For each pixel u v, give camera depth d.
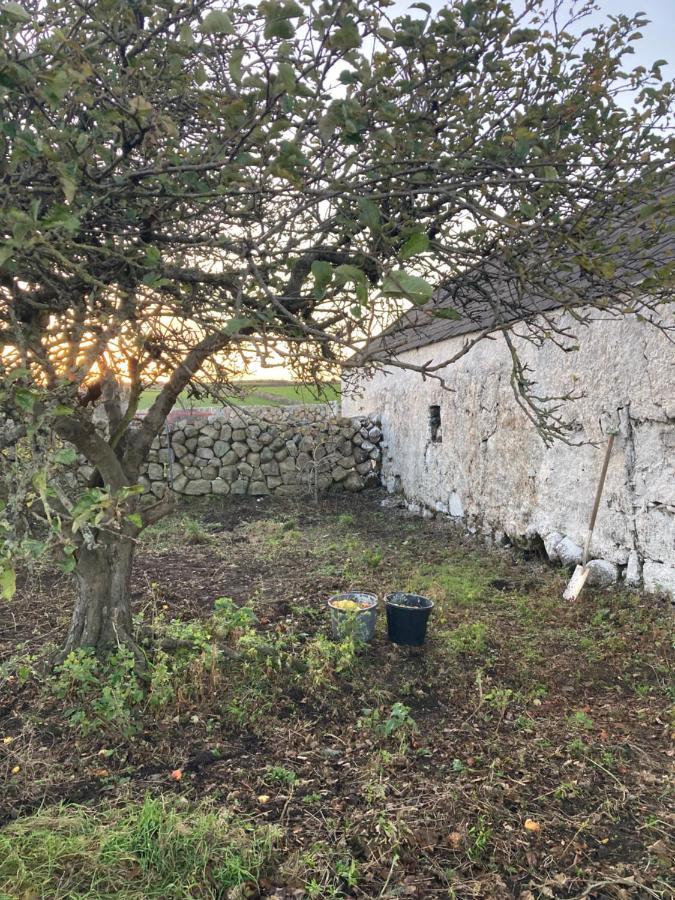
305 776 2.74
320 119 1.44
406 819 2.45
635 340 4.92
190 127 2.14
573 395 5.64
